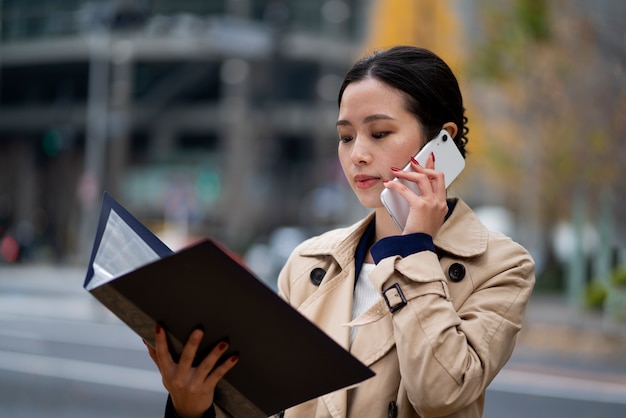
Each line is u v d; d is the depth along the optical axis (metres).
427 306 2.29
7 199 58.00
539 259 33.22
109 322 20.98
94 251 2.10
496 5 19.05
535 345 17.83
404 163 2.48
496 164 25.08
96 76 42.84
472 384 2.25
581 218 25.23
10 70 56.50
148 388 11.70
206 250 1.91
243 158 54.78
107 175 48.59
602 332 19.81
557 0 17.27
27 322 20.34
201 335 2.09
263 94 54.75
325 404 2.43
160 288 2.02
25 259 44.81
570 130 18.92
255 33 27.27
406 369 2.26
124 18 25.62
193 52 51.94
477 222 2.56
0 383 11.86
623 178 18.31
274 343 2.10
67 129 48.84
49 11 53.50
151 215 57.78
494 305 2.40
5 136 59.34
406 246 2.37
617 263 25.56
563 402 11.51
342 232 2.76
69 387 11.65
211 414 2.35
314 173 58.28
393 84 2.46
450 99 2.54
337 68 55.47
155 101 57.16
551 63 18.50
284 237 37.97
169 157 58.25
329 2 54.53
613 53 17.17
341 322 2.53
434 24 23.66
